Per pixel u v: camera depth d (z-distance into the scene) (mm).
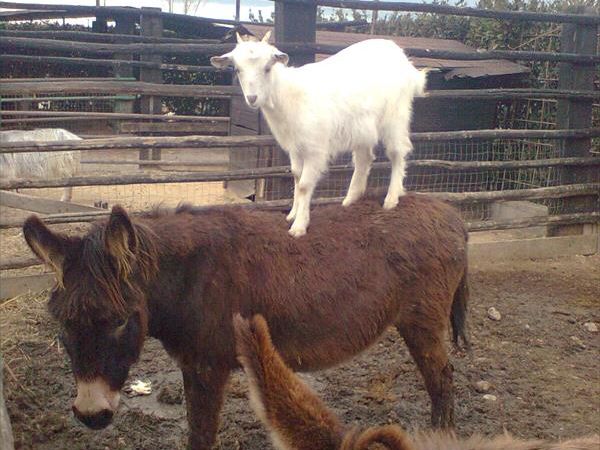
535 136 7570
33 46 6066
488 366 5219
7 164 9242
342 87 4023
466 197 7324
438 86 9008
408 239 3818
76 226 7953
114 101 13281
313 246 3678
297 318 3572
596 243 8031
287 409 1327
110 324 2941
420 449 1383
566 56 7598
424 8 6883
